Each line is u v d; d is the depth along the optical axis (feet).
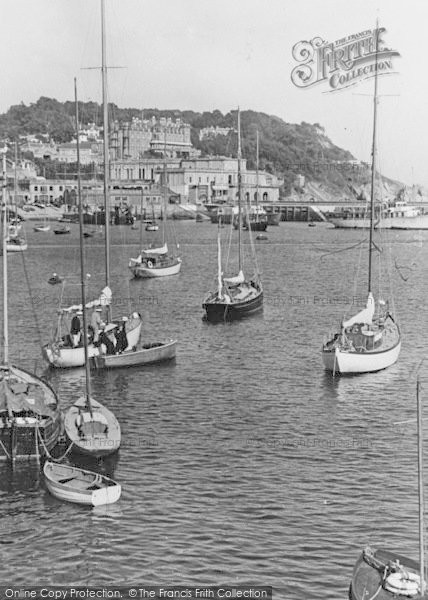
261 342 298.76
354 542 140.05
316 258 640.58
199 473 169.48
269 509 152.56
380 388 233.55
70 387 234.58
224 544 139.64
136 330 276.00
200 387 235.61
